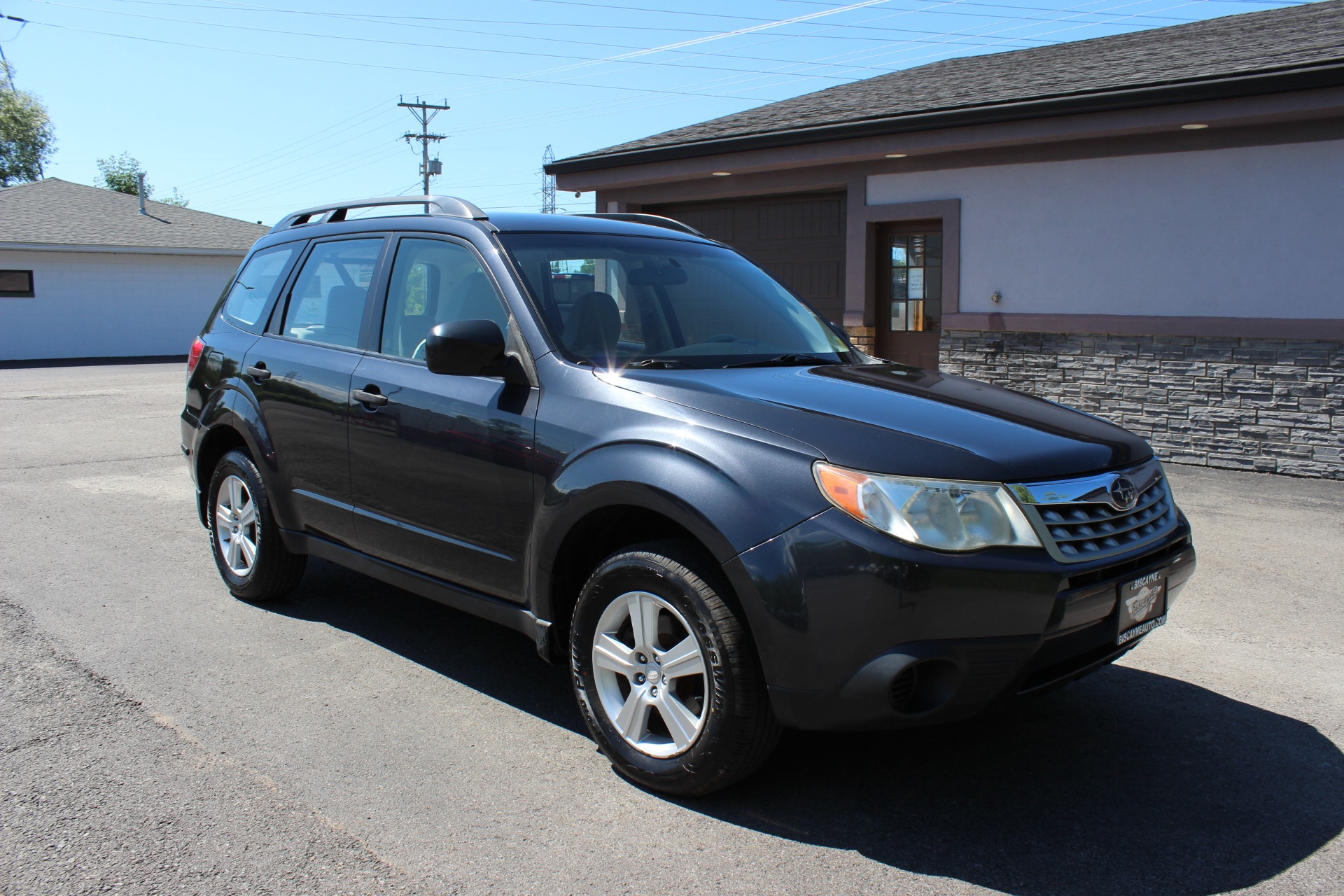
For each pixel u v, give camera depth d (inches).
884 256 418.0
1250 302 327.6
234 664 164.1
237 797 119.9
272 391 180.4
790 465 112.7
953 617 105.6
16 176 1856.5
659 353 146.3
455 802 119.9
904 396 130.5
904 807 120.5
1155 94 314.8
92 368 846.5
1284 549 235.0
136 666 161.8
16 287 957.2
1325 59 285.7
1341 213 308.7
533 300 144.9
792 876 105.0
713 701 115.0
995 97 355.9
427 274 161.9
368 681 157.8
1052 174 361.7
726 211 461.1
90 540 243.3
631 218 188.5
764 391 127.2
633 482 120.5
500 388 141.8
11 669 159.3
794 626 108.3
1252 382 329.1
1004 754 135.4
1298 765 132.4
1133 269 349.1
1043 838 113.6
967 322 385.7
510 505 137.9
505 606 142.3
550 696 153.5
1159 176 340.2
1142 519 123.1
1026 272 371.9
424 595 157.0
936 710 108.9
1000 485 109.9
